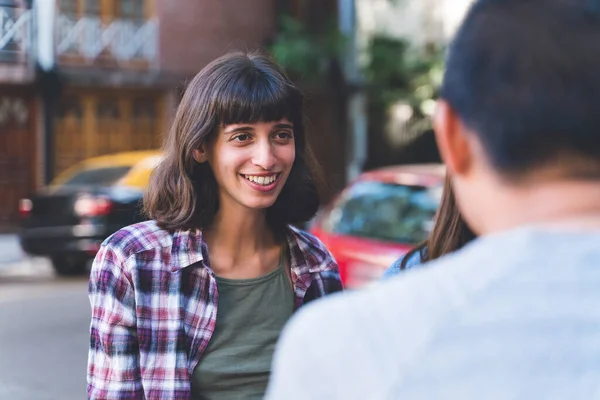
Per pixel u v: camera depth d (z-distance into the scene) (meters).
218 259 2.09
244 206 2.08
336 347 0.88
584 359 0.81
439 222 1.93
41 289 9.85
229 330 2.02
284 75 2.11
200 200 2.06
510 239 0.89
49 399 5.43
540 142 0.86
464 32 0.93
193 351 1.96
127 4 16.30
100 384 1.92
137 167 10.49
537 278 0.85
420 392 0.83
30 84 15.16
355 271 5.09
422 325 0.86
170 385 1.91
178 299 1.96
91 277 1.99
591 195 0.87
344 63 17.72
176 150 2.06
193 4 16.72
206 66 2.11
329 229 5.64
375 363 0.85
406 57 17.33
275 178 2.08
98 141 15.96
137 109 16.30
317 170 2.26
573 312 0.83
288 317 2.10
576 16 0.87
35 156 15.42
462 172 0.96
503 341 0.83
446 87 0.95
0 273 11.19
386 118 18.14
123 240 1.98
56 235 9.98
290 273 2.14
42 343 6.98
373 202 5.64
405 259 2.07
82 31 15.78
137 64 16.30
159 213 2.04
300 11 17.86
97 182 10.46
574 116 0.84
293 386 0.89
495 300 0.85
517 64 0.86
